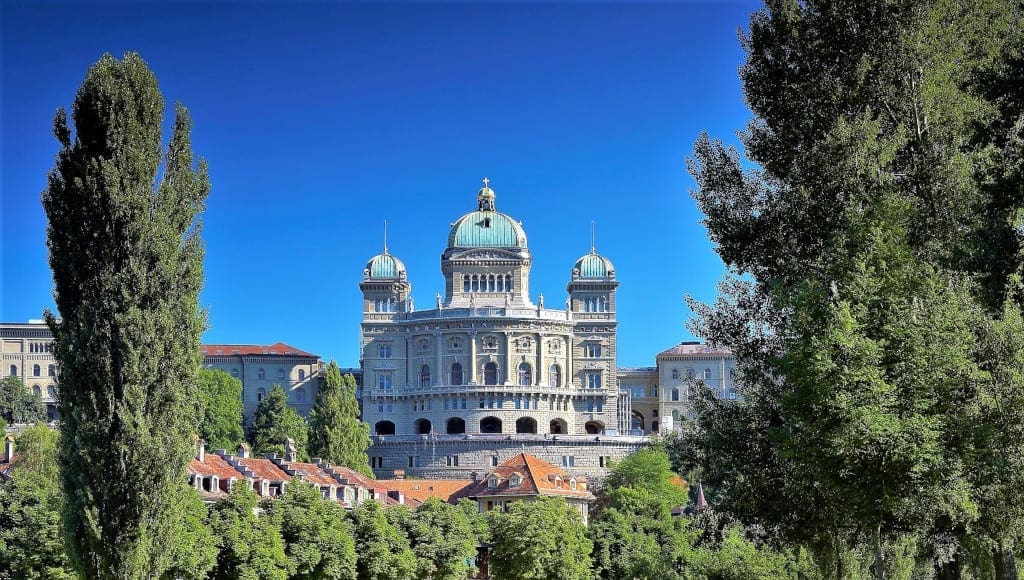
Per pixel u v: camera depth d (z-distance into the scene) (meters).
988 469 51.03
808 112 65.81
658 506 153.50
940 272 54.78
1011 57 51.56
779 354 67.06
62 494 65.88
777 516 65.94
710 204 70.06
